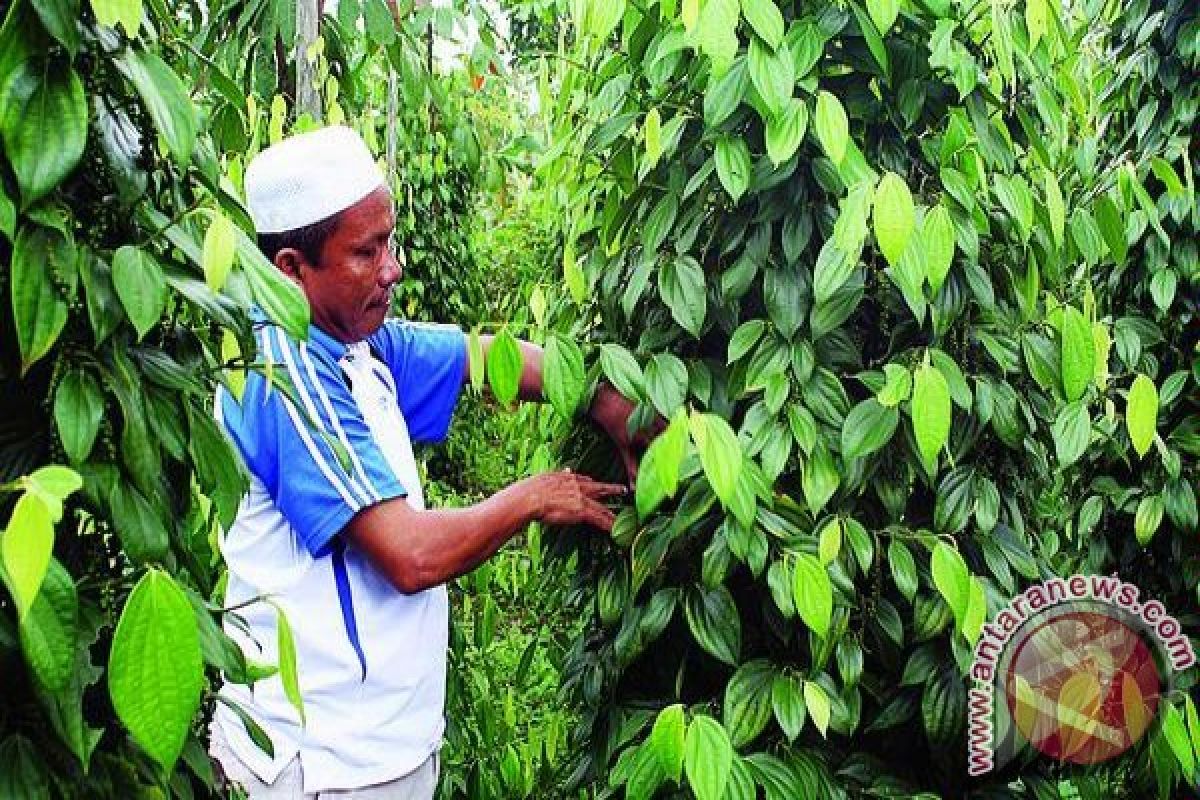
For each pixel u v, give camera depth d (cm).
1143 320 173
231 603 138
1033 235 131
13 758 70
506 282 496
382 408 140
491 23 248
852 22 119
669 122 124
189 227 85
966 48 122
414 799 146
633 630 132
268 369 89
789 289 121
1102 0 186
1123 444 175
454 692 202
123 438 74
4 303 74
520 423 206
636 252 140
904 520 130
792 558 117
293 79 197
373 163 132
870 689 129
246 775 138
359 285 131
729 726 119
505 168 346
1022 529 135
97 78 75
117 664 64
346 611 134
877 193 104
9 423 75
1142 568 188
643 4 129
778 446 119
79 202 76
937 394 109
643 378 125
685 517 121
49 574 64
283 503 130
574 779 153
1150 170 170
